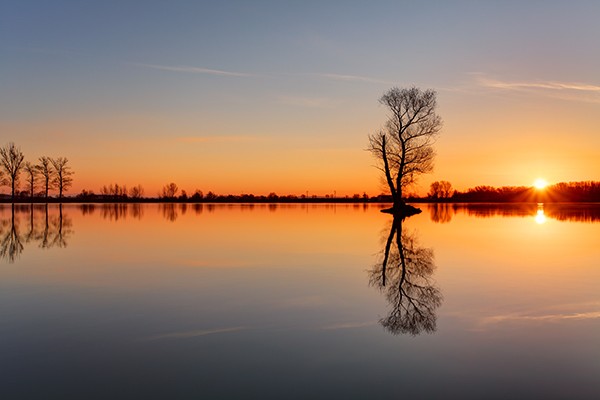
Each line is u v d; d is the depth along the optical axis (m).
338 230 25.78
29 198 93.56
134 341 7.16
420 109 44.06
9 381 5.81
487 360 6.43
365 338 7.31
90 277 12.02
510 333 7.53
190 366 6.24
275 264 14.02
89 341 7.16
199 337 7.34
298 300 9.62
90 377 5.91
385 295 10.05
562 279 11.73
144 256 15.66
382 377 5.91
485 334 7.48
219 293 10.23
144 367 6.21
